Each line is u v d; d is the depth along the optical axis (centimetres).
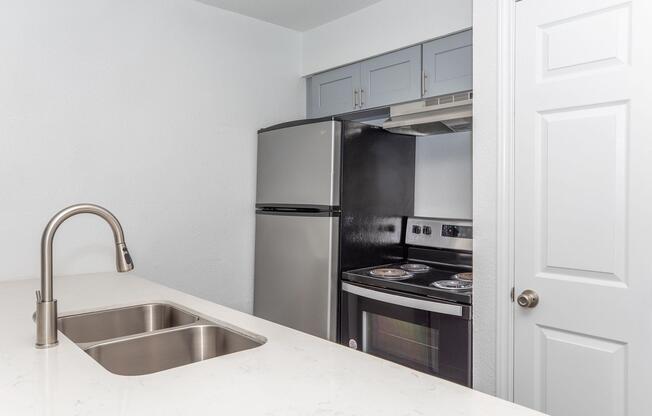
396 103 257
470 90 224
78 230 224
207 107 266
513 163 164
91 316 158
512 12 165
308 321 246
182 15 256
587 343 148
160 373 98
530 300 158
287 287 259
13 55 205
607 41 143
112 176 233
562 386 154
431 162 275
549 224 156
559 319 154
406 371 100
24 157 208
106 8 229
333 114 295
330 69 295
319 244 242
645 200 136
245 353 111
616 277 142
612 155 142
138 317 168
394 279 221
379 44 262
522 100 162
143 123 243
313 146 247
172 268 254
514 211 164
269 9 272
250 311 286
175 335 135
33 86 210
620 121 141
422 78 244
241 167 281
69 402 84
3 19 202
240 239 281
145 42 243
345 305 237
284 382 93
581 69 149
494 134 168
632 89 138
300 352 112
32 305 160
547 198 156
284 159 263
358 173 249
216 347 141
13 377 96
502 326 166
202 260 265
